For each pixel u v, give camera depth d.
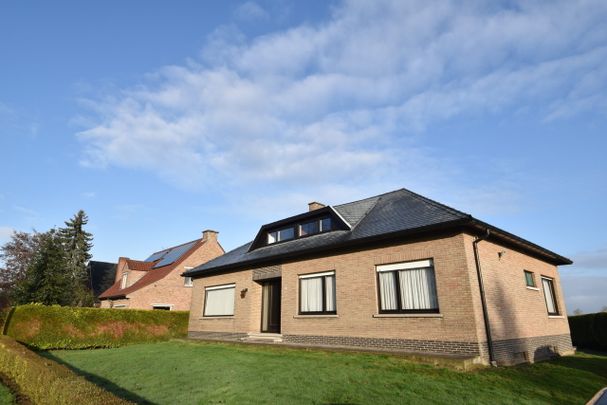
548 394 8.24
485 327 10.78
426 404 7.12
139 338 20.36
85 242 44.34
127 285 33.44
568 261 17.55
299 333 15.09
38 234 40.97
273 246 19.16
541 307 14.85
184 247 34.94
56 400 6.35
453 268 11.18
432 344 11.12
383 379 8.72
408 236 12.44
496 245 12.74
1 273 38.22
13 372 10.48
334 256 14.59
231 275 19.78
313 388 8.12
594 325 20.72
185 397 7.89
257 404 7.24
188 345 17.25
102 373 10.86
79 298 35.06
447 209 12.52
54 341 17.44
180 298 30.20
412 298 12.04
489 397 7.60
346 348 12.48
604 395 5.08
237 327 18.42
